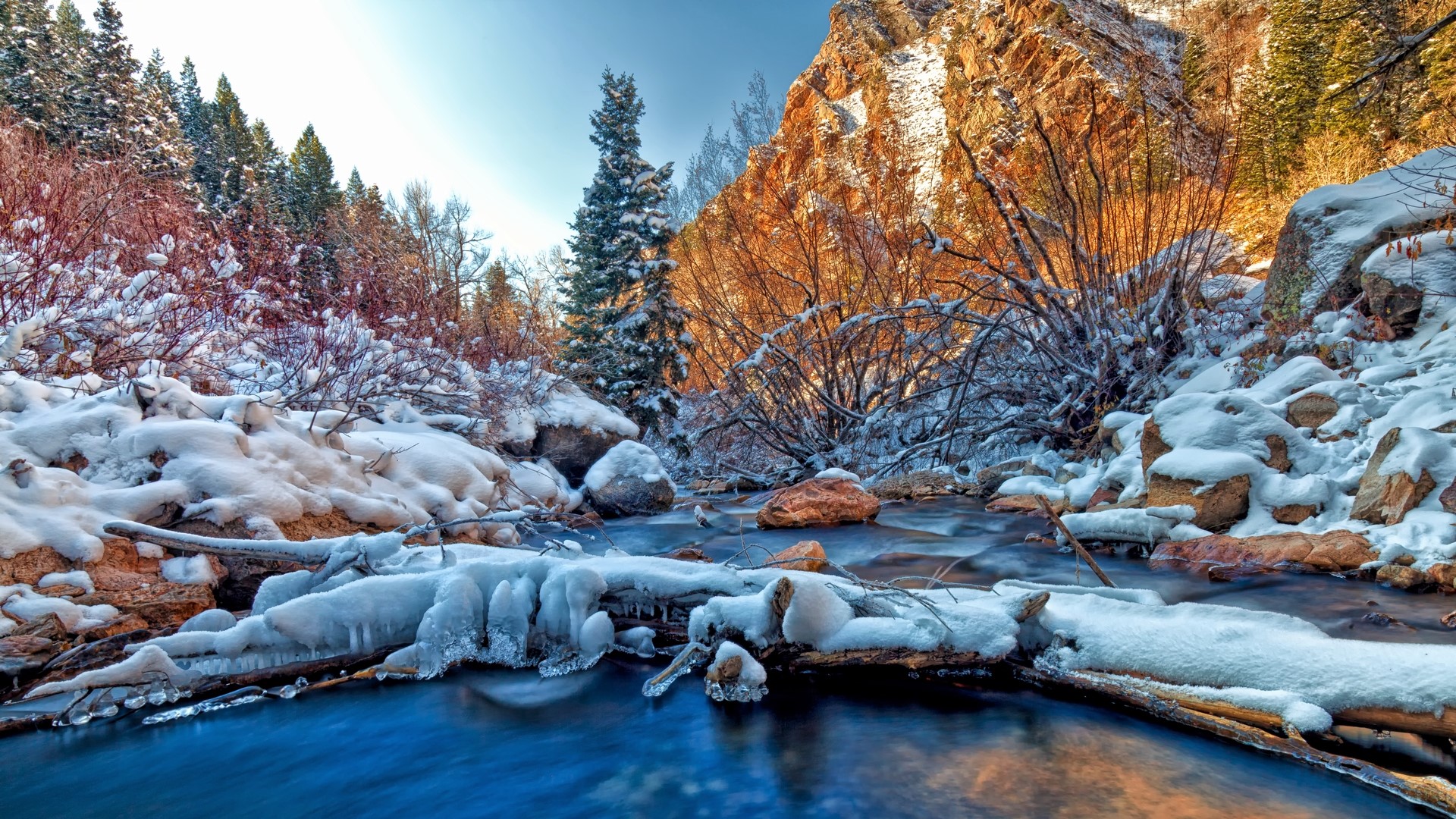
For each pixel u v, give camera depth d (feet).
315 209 98.53
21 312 19.45
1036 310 33.58
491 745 8.95
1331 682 8.10
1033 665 10.27
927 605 10.65
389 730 9.39
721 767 8.21
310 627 10.98
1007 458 36.76
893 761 8.21
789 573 11.21
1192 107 40.60
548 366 41.19
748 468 47.37
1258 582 15.25
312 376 21.59
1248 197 68.54
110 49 78.18
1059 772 7.80
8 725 9.23
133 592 12.63
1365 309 25.70
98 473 14.61
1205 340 31.32
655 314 48.67
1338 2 67.97
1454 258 23.85
